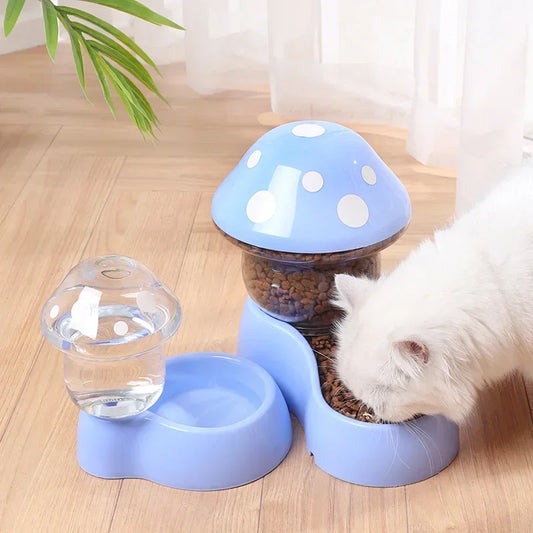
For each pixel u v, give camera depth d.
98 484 1.35
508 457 1.38
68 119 2.10
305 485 1.35
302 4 1.98
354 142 1.41
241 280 1.65
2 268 1.68
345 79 2.04
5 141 2.02
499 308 1.30
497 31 1.63
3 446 1.40
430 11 1.82
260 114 2.11
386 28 1.99
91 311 1.31
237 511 1.32
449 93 1.86
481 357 1.30
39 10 2.45
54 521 1.31
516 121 1.68
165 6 2.24
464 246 1.33
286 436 1.38
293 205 1.38
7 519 1.32
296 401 1.42
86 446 1.36
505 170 1.70
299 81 2.05
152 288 1.34
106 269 1.34
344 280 1.35
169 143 2.00
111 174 1.91
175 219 1.79
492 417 1.43
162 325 1.33
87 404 1.34
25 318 1.58
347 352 1.32
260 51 2.19
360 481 1.35
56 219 1.79
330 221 1.38
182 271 1.67
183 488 1.35
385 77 2.03
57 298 1.33
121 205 1.82
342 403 1.38
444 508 1.32
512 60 1.65
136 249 1.72
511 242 1.33
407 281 1.31
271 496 1.34
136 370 1.34
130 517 1.32
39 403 1.45
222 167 1.92
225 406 1.42
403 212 1.42
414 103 1.90
